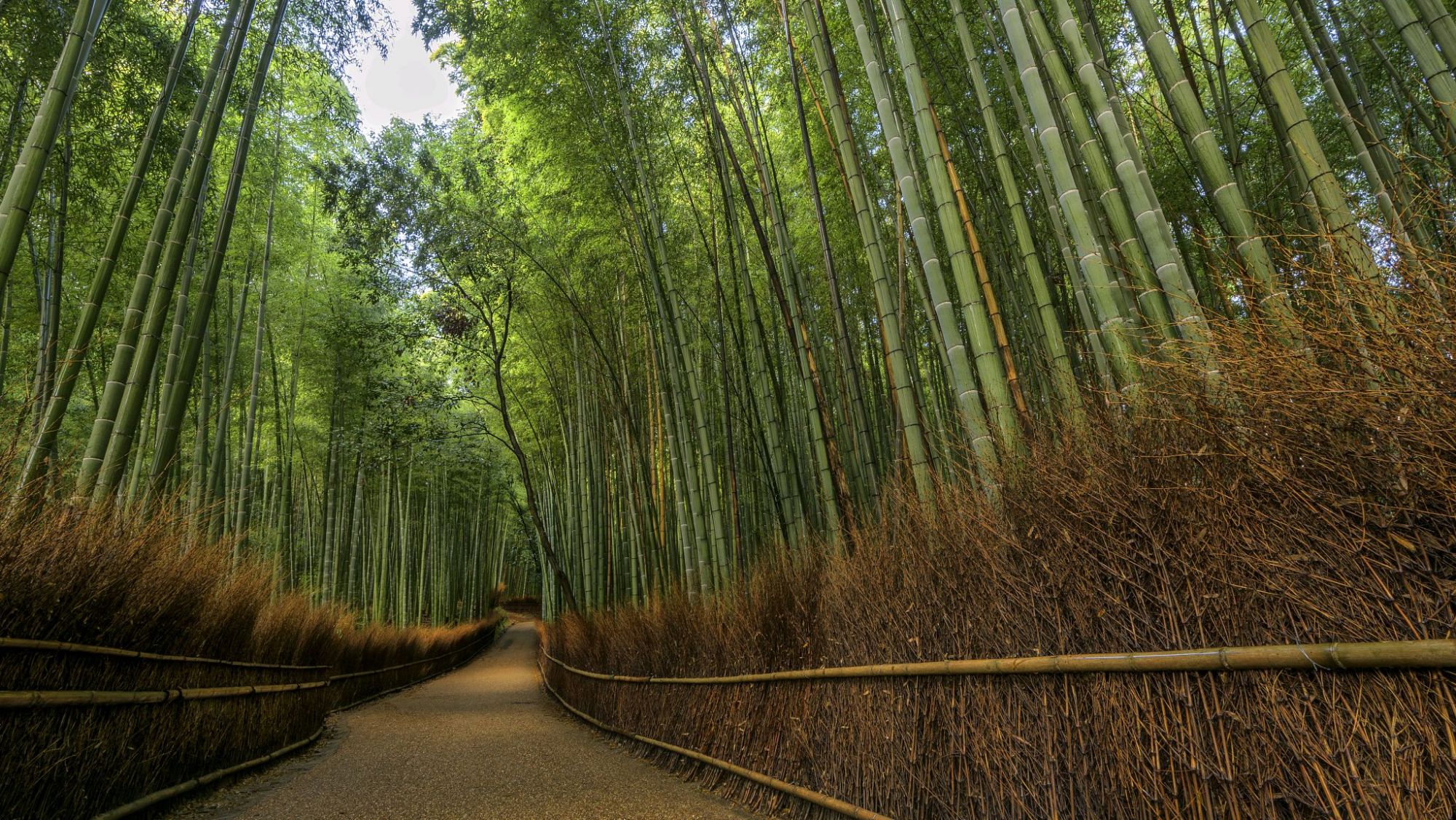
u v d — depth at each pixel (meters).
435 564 16.55
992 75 4.77
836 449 4.02
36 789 2.40
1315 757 1.29
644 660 5.49
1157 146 5.21
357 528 11.85
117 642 2.96
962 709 2.19
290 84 7.48
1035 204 4.59
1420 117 3.38
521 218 8.77
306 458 11.66
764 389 4.80
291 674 5.54
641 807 3.56
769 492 6.00
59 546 2.63
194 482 6.28
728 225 5.40
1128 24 5.06
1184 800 1.51
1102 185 2.22
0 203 2.94
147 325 3.70
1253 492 1.44
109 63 5.02
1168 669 1.53
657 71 6.32
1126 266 2.27
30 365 4.29
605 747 5.63
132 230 6.36
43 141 3.04
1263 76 2.03
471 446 13.66
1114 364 2.15
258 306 8.68
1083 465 1.85
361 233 8.88
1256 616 1.42
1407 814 1.15
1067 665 1.78
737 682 3.89
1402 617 1.20
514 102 6.91
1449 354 1.14
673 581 6.44
